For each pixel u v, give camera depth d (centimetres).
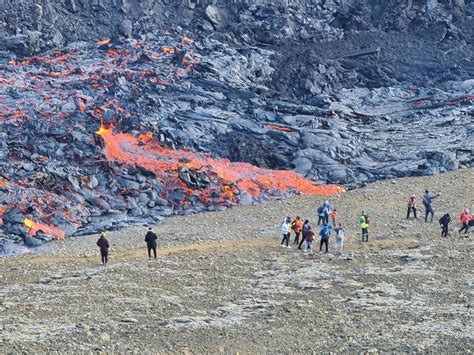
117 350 7694
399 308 8856
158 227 14512
